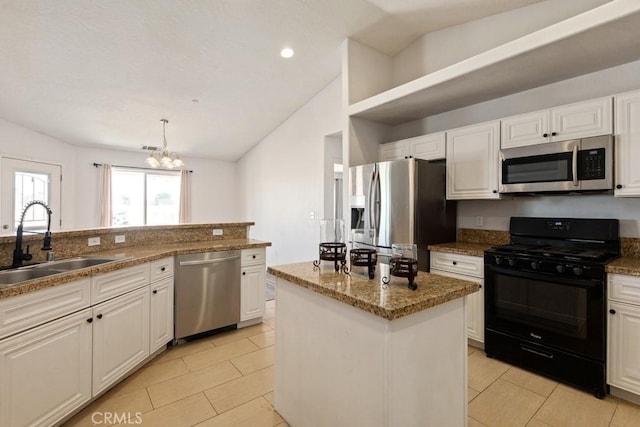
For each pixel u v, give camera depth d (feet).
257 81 13.92
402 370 4.17
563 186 7.56
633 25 5.97
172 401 6.64
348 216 11.24
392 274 4.91
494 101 9.88
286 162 18.04
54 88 12.44
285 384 6.05
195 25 10.12
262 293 11.05
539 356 7.57
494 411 6.30
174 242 10.67
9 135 14.25
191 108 15.52
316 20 10.36
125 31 9.97
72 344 5.88
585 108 7.34
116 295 6.98
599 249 7.91
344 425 4.69
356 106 11.02
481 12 9.70
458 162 9.80
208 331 10.10
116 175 20.21
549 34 6.61
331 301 4.92
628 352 6.34
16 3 8.42
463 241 10.78
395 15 10.16
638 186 6.64
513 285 8.00
